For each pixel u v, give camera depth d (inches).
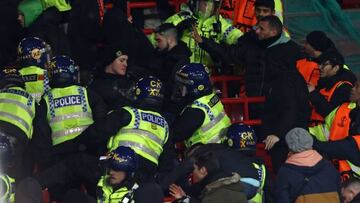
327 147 1272.1
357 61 1600.6
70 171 1184.2
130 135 1177.4
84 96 1222.9
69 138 1211.2
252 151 1203.9
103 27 1398.9
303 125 1331.2
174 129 1241.4
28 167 1213.7
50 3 1408.7
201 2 1408.7
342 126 1327.5
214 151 1173.7
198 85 1250.6
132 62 1371.8
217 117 1255.5
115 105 1279.5
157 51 1396.4
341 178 1280.8
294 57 1379.2
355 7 1678.2
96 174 1175.0
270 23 1375.5
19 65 1278.3
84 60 1403.8
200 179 1118.4
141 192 1109.7
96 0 1411.2
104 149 1198.3
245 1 1466.5
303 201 1174.3
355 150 1270.9
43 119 1209.4
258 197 1192.2
